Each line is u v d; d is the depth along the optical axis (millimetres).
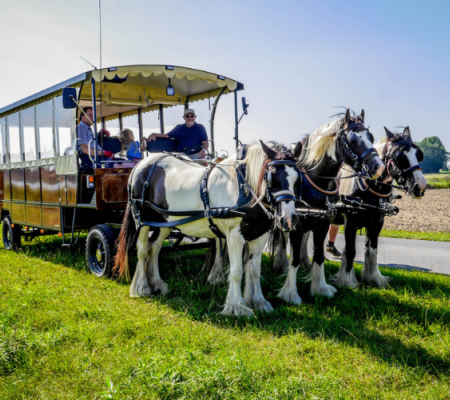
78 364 3211
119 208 5848
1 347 3357
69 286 5344
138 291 5098
